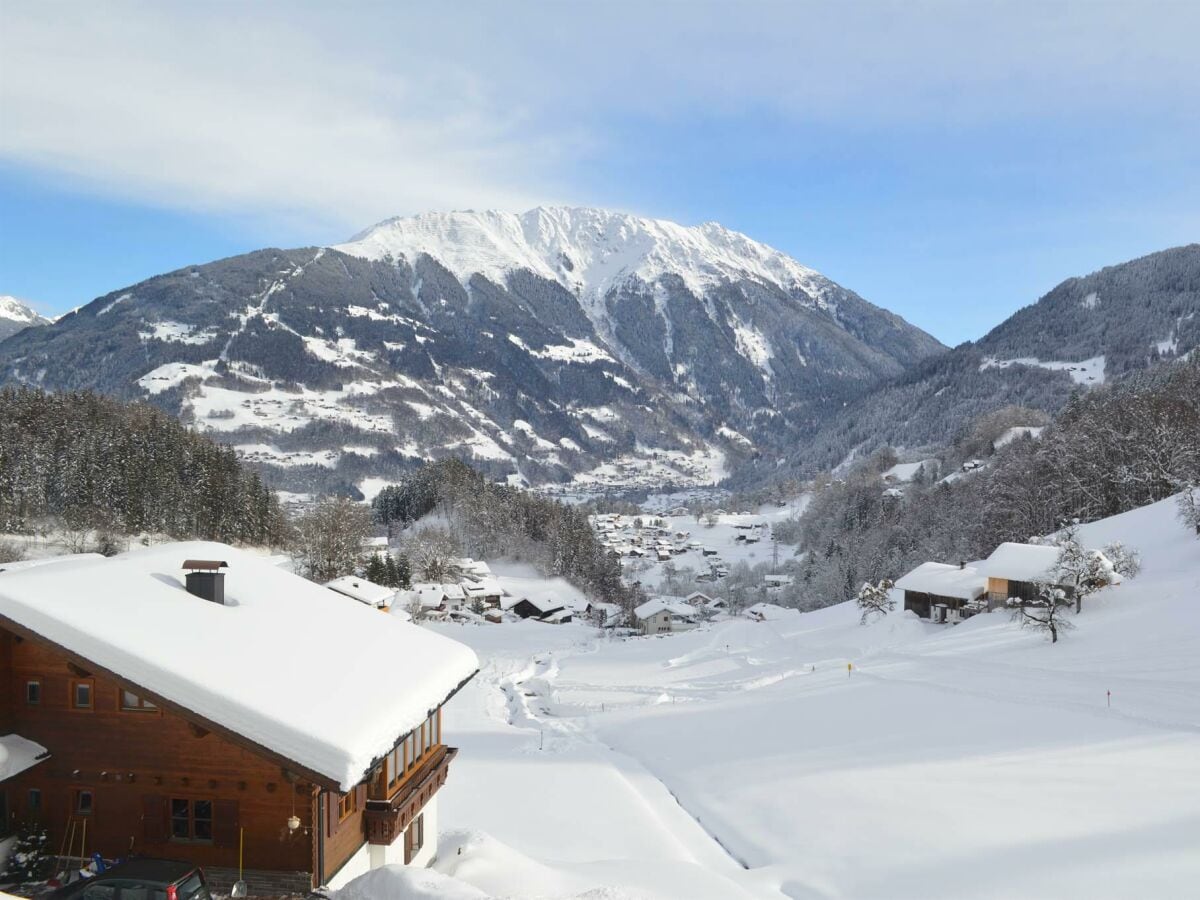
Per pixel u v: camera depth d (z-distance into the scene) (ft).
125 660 51.37
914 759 113.80
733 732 144.56
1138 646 170.09
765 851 90.02
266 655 58.70
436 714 78.07
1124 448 360.69
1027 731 121.60
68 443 409.69
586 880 69.62
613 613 437.99
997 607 239.50
